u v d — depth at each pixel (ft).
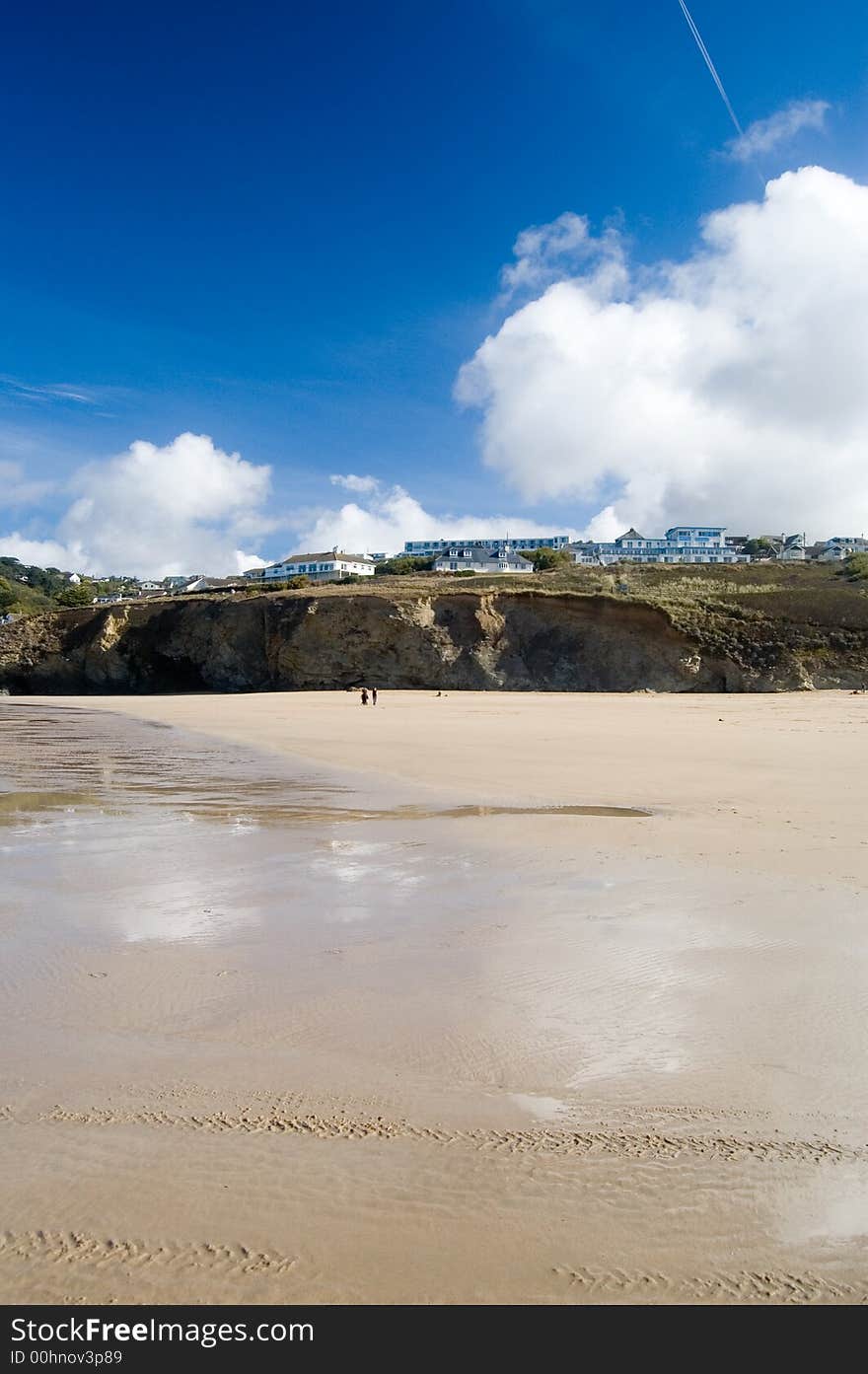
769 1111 13.23
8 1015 17.13
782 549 551.59
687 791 49.55
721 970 19.69
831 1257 9.93
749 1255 9.95
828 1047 15.56
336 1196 10.92
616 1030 16.35
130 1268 9.69
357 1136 12.41
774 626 230.89
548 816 41.83
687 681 224.94
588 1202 10.84
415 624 248.11
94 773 62.75
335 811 44.34
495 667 244.01
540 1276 9.59
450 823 40.27
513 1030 16.35
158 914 24.77
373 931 23.00
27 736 102.32
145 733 106.01
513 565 417.28
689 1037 16.02
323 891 27.53
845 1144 12.23
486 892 27.20
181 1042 15.81
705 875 28.89
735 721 113.29
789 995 18.06
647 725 107.55
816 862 30.55
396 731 102.12
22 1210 10.64
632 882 28.14
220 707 166.40
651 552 528.63
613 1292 9.39
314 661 254.68
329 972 19.76
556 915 24.36
